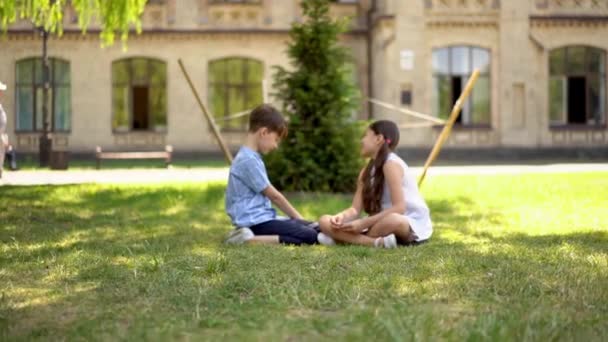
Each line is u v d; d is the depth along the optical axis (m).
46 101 23.03
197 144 27.98
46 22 14.97
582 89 27.91
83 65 27.62
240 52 27.80
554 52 27.78
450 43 27.19
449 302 3.95
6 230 7.68
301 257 5.56
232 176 6.79
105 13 13.84
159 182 14.07
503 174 16.28
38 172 18.94
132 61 27.86
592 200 10.97
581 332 3.20
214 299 4.05
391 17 26.81
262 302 3.94
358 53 28.48
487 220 8.74
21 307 3.95
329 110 13.05
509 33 27.33
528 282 4.39
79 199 11.32
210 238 7.04
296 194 12.45
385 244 6.23
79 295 4.26
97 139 27.80
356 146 13.02
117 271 4.99
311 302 3.90
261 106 6.99
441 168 20.91
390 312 3.56
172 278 4.62
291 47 13.33
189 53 27.80
